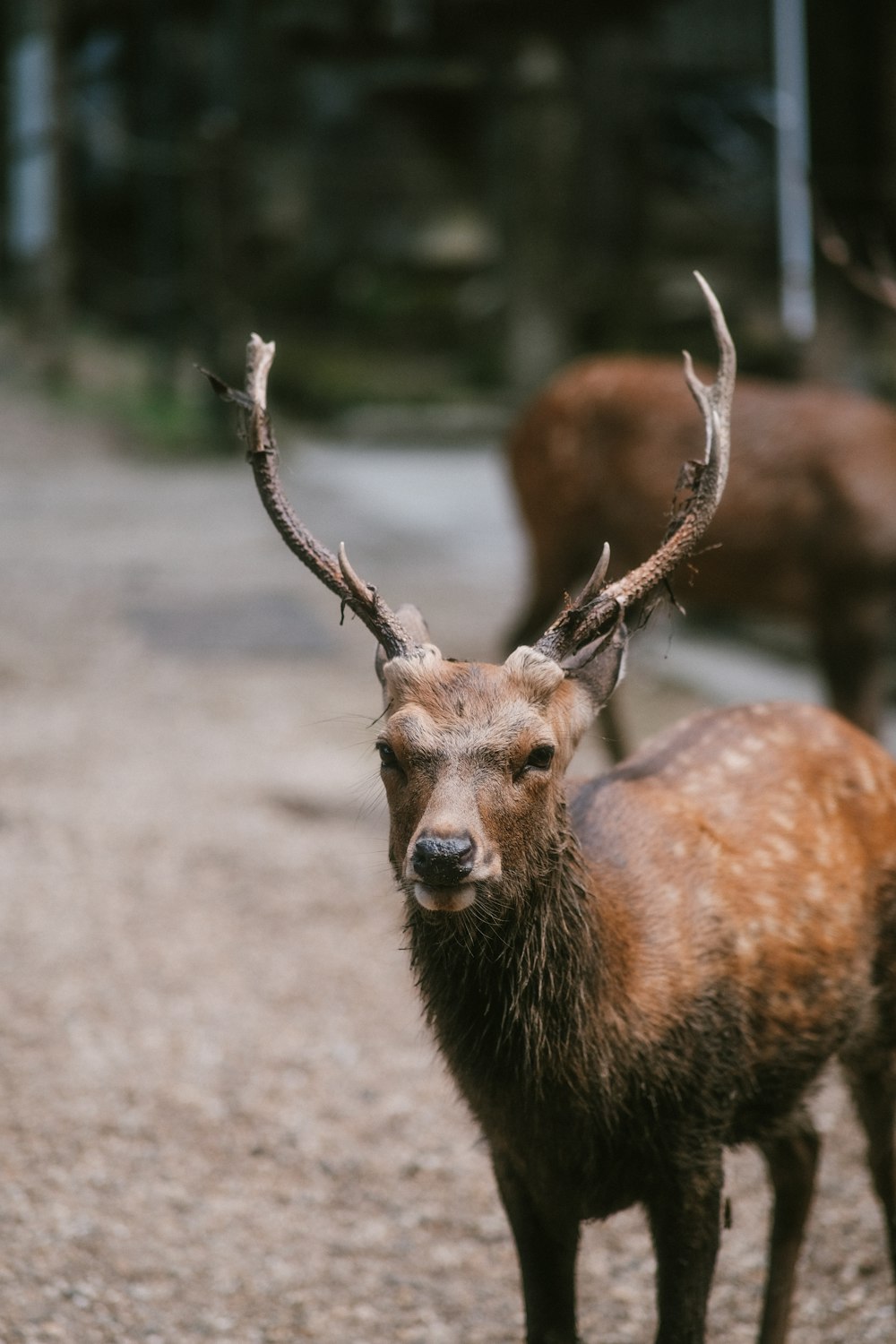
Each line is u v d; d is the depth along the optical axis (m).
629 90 26.00
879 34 11.06
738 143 26.45
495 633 11.85
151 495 17.52
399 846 3.34
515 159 22.47
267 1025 5.94
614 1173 3.55
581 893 3.43
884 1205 4.25
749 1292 4.57
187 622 12.05
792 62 14.45
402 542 15.46
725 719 4.27
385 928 6.79
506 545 15.39
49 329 22.91
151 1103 5.36
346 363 26.33
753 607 8.81
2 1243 4.51
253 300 27.97
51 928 6.62
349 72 28.48
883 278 6.49
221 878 7.23
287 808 8.03
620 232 26.33
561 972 3.39
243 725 9.51
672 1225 3.58
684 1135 3.56
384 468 20.31
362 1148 5.18
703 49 25.81
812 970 3.83
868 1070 4.21
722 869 3.78
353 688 10.41
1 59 26.25
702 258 26.55
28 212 24.28
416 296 27.95
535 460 9.09
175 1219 4.76
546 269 22.55
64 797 8.16
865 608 8.43
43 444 19.89
